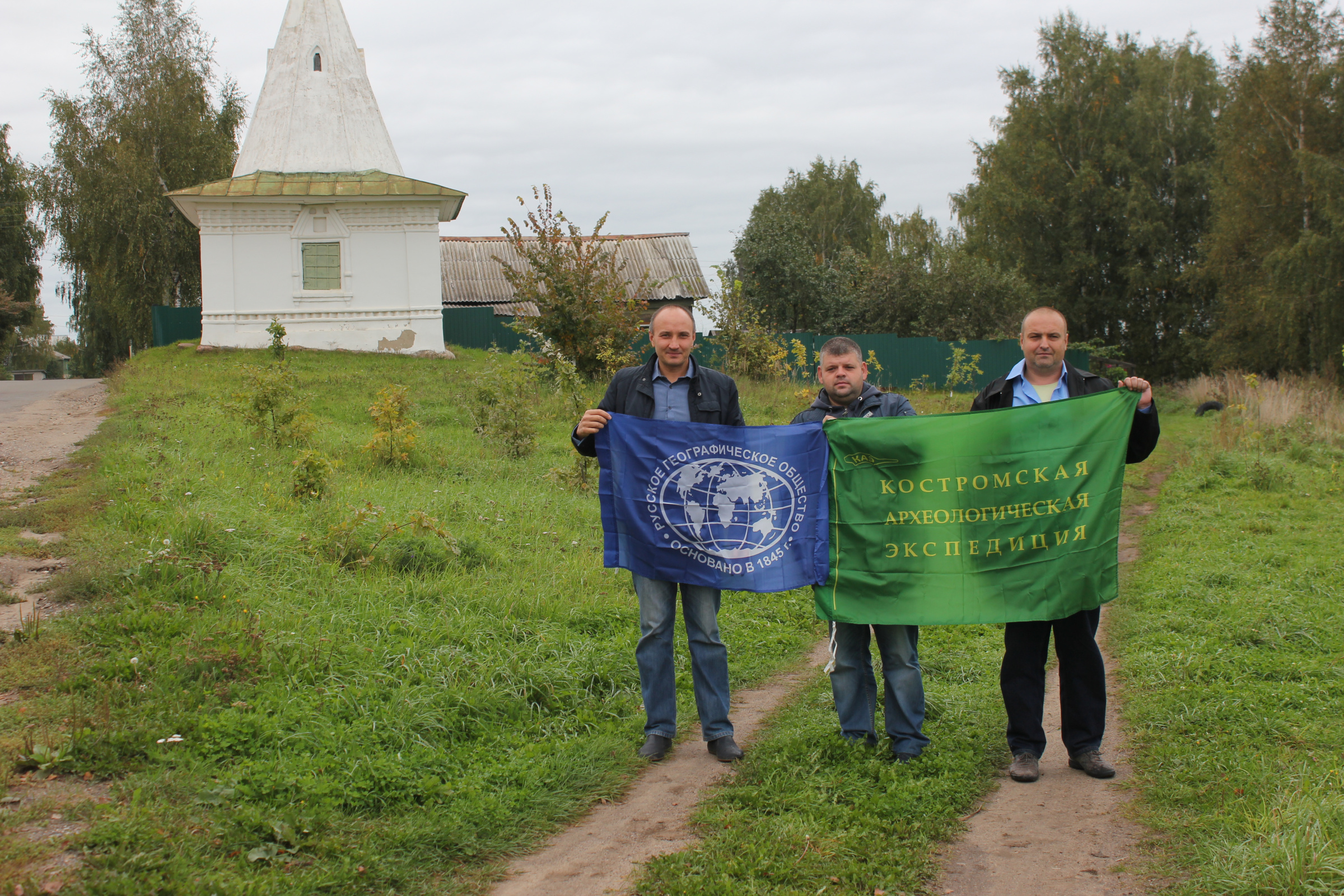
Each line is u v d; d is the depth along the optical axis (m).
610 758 4.62
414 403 16.66
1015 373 4.84
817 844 3.70
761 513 4.76
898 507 4.58
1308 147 29.81
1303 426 17.27
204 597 5.74
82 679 4.54
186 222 35.34
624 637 6.36
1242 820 3.70
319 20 24.73
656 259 33.69
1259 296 29.80
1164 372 39.84
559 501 10.09
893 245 56.19
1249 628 6.40
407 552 7.24
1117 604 7.44
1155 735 4.77
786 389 22.25
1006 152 39.78
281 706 4.53
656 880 3.50
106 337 41.06
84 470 9.59
